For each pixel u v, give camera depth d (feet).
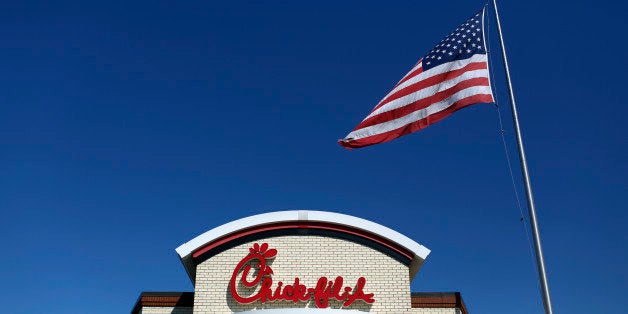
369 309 64.64
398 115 61.62
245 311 60.59
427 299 74.43
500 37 59.41
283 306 64.69
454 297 74.64
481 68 59.21
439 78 61.00
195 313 64.34
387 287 65.77
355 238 68.28
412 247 67.00
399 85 62.90
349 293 65.10
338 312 60.13
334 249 67.67
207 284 65.51
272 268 66.44
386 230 67.92
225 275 65.98
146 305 72.08
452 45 61.87
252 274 65.92
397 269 66.69
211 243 67.26
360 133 61.93
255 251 66.59
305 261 66.90
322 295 64.39
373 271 66.59
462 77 59.47
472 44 60.80
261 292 64.49
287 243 67.82
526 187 51.67
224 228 67.41
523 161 52.85
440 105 59.82
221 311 64.39
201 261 66.69
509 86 56.70
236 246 67.46
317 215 68.44
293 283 65.77
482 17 61.98
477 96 57.82
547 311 46.32
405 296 65.31
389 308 64.75
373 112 62.59
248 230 68.03
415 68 62.95
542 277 47.60
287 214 68.44
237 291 65.00
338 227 68.49
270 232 68.28
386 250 67.67
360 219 68.49
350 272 66.49
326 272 66.44
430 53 63.00
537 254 48.62
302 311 59.67
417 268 69.92
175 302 72.28
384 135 61.36
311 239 68.13
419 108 60.80
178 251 65.77
